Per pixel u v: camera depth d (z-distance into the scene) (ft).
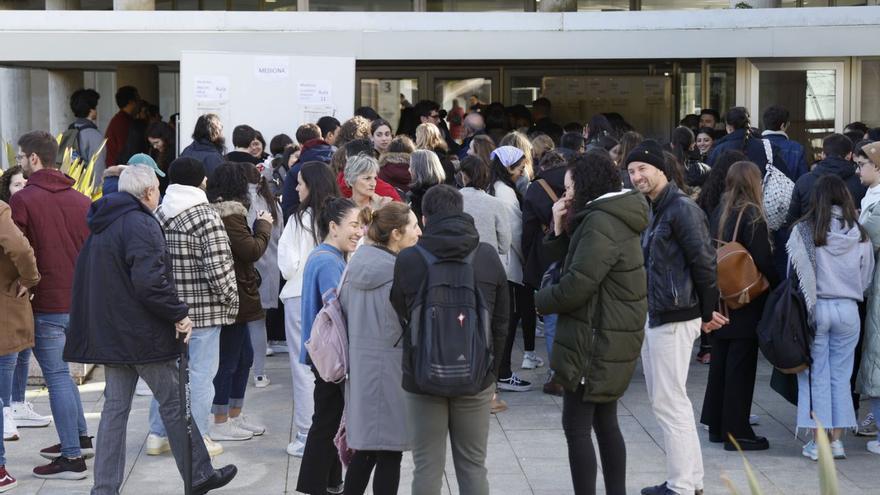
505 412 26.25
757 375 29.99
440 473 16.85
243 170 23.72
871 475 21.61
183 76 35.55
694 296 19.40
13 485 20.93
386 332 17.66
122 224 18.95
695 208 19.34
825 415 22.30
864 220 23.21
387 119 50.90
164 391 19.49
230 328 23.45
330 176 22.65
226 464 22.40
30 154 22.24
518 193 30.32
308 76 36.14
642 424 25.17
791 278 22.30
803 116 41.37
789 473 21.65
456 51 37.63
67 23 36.94
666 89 49.60
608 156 18.43
